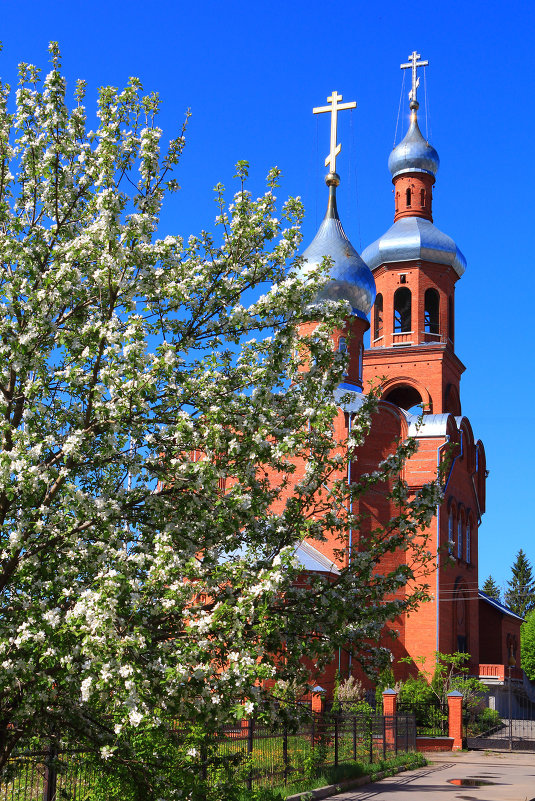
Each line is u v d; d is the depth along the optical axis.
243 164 10.41
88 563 9.39
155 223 10.23
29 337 9.17
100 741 9.53
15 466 8.63
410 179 60.34
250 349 10.29
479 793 22.06
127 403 8.88
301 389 10.44
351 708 32.00
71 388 9.78
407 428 48.44
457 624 48.66
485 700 51.75
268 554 10.33
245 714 8.27
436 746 35.62
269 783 19.33
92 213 10.51
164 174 10.70
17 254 9.91
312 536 10.66
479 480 58.22
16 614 9.20
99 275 9.27
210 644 8.58
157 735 8.71
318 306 10.36
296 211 10.61
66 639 8.62
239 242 10.34
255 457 9.56
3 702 9.54
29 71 10.67
